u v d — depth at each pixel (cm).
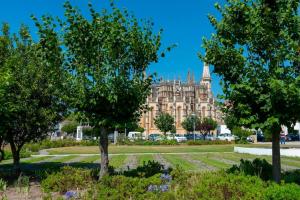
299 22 1252
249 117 1263
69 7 1532
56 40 1530
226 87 1315
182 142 7694
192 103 18125
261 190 1120
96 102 1519
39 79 1922
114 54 1512
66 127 12169
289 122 1250
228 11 1326
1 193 1534
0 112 1723
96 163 3173
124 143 7494
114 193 1281
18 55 1962
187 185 1320
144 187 1345
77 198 1285
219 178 1276
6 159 3697
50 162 3303
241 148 4622
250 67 1250
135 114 1639
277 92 1159
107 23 1529
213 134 13150
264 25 1254
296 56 1209
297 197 974
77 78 1501
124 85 1524
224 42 1312
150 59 1585
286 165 2784
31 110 1909
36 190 1608
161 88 18512
